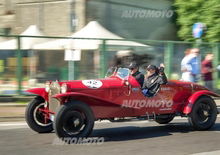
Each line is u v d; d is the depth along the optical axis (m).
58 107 8.05
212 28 20.17
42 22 21.16
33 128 9.02
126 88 8.88
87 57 14.30
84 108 8.16
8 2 22.33
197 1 20.64
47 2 20.92
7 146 7.81
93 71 14.41
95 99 8.38
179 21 21.84
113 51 14.60
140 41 15.02
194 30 16.31
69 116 8.04
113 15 20.36
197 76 14.23
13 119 10.97
